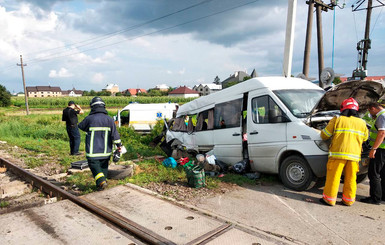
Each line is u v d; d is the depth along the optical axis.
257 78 6.43
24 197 5.67
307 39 13.52
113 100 63.72
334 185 4.66
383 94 5.54
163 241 3.34
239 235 3.56
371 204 4.81
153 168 7.41
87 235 3.54
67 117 9.47
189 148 8.21
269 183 6.02
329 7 14.49
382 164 4.71
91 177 6.71
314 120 5.33
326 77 11.31
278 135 5.66
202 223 3.89
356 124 4.59
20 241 3.38
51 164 8.42
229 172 6.82
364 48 17.03
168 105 16.41
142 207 4.48
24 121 22.36
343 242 3.50
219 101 7.38
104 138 5.43
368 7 16.92
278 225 3.98
